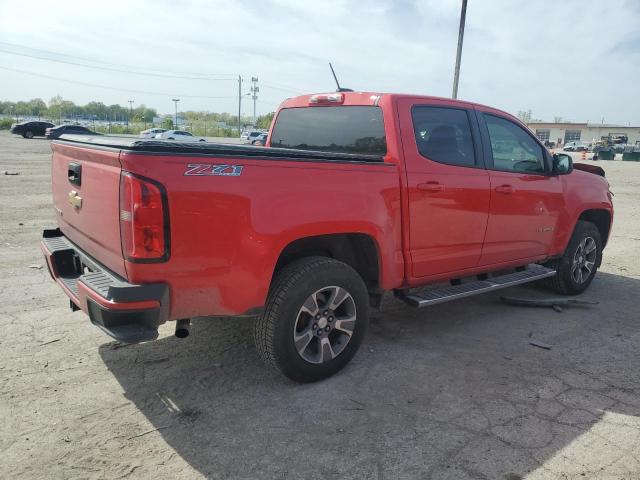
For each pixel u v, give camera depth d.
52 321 4.65
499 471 2.80
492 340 4.62
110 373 3.77
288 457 2.88
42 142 36.56
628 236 9.98
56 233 4.24
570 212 5.68
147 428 3.11
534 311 5.45
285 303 3.43
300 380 3.65
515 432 3.17
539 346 4.48
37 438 2.97
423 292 4.46
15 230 8.34
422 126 4.27
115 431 3.07
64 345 4.19
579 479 2.76
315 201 3.47
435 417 3.32
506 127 5.03
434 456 2.92
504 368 4.05
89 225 3.39
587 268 6.16
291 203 3.35
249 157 3.17
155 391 3.54
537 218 5.29
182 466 2.78
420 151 4.20
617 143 72.69
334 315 3.74
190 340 4.39
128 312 2.86
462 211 4.48
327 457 2.89
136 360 3.98
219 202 3.05
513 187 4.93
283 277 3.48
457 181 4.40
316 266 3.55
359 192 3.72
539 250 5.45
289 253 3.85
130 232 2.84
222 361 4.02
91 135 3.97
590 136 93.81
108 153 2.96
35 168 18.78
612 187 20.69
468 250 4.66
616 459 2.94
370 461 2.86
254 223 3.19
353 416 3.31
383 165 3.91
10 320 4.64
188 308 3.08
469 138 4.63
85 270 3.88
